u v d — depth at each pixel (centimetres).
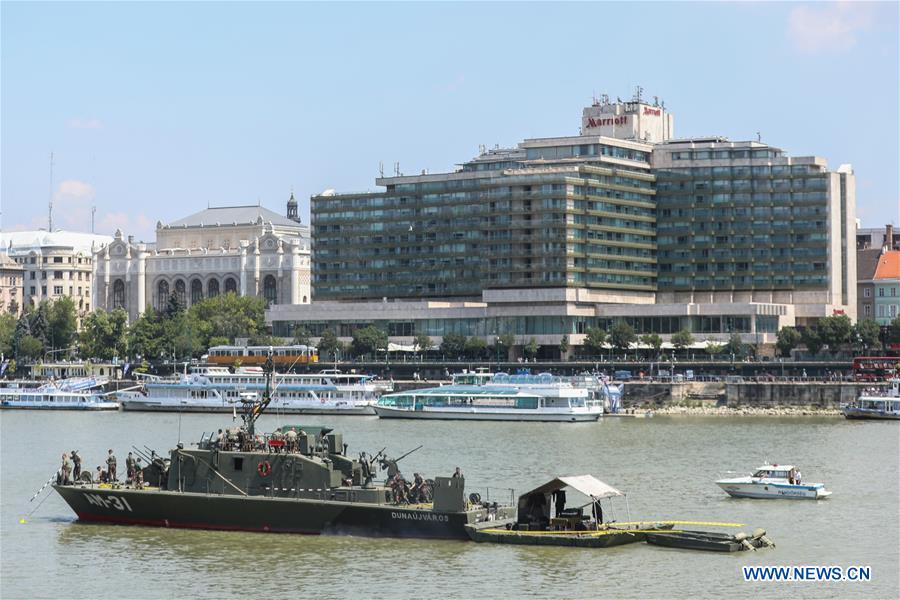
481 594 10556
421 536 12231
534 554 11756
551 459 19588
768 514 14475
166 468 13200
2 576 11281
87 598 10631
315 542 12250
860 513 14562
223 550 12000
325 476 12538
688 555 11862
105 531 12925
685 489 16325
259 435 13175
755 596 10644
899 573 11456
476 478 17112
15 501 15288
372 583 10869
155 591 10781
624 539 12138
